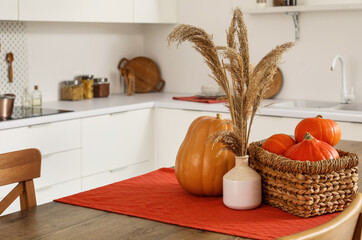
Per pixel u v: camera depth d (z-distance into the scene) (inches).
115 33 185.3
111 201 66.0
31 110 140.9
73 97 164.9
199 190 67.5
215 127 67.6
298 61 162.2
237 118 62.3
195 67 183.2
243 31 60.6
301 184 58.7
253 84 60.0
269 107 142.2
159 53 192.2
